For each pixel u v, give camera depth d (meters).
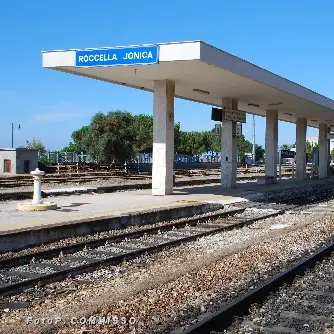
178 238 14.41
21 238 12.30
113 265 10.93
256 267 10.50
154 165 24.88
